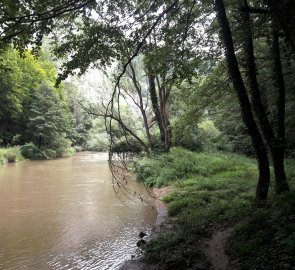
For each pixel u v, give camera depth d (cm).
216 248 759
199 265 683
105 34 760
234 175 1652
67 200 1491
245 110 896
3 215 1250
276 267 537
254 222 739
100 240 979
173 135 1712
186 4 865
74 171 2470
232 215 932
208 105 1493
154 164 1938
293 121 1428
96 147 4994
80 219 1198
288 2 359
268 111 1411
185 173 1811
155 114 2531
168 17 816
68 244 950
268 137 953
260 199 898
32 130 3778
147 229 1077
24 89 3906
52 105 3847
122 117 2841
